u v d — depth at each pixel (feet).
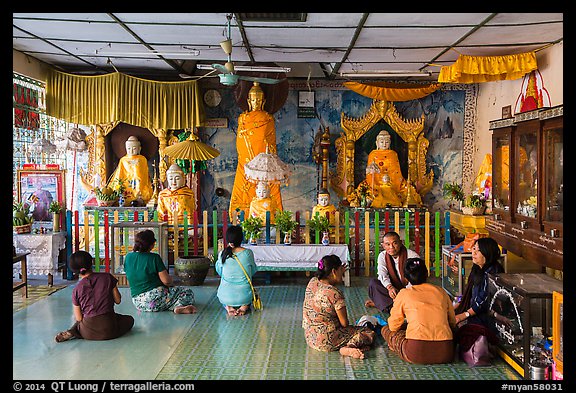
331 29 22.16
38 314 20.34
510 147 21.81
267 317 19.89
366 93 31.96
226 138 36.32
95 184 33.68
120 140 34.71
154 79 32.99
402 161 36.70
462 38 23.08
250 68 26.86
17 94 28.35
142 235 20.74
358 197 33.45
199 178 35.60
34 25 22.03
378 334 17.51
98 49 26.73
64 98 30.48
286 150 36.63
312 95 36.37
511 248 21.47
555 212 18.07
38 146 29.04
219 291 20.45
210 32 22.98
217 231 28.17
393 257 19.92
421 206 34.32
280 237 27.55
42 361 15.35
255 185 32.81
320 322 16.22
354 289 24.45
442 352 14.90
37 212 28.37
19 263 24.89
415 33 22.45
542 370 13.60
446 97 36.37
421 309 15.11
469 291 17.06
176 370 14.67
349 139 35.78
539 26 20.94
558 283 14.93
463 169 36.45
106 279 17.54
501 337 15.39
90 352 16.15
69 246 26.32
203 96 35.96
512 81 29.37
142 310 20.52
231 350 16.30
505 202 22.82
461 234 31.99
